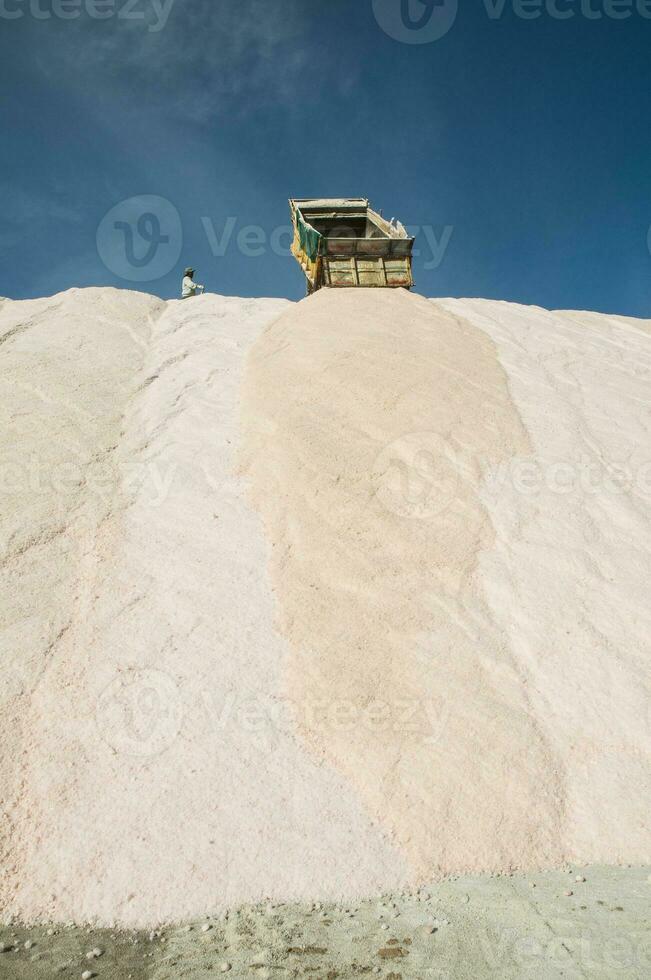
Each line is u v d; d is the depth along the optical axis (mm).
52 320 14297
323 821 5617
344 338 12586
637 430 11508
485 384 11789
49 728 6203
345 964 4020
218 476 9773
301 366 11828
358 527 8602
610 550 8805
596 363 13719
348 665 6922
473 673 6957
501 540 8688
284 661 7039
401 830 5586
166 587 7906
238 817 5582
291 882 5121
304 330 13148
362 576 7922
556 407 11625
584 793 5988
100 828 5426
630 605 8008
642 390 12914
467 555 8367
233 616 7531
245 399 11555
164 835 5398
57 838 5336
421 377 11477
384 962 4016
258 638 7277
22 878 5039
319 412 10609
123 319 14625
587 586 8203
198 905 4902
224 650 7109
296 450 9820
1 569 7852
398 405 10773
